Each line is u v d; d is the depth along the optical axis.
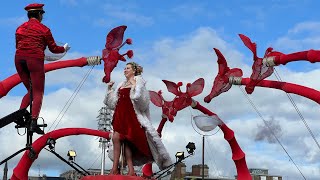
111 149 8.09
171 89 10.19
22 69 6.93
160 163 7.95
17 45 6.88
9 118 6.05
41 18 7.12
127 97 7.70
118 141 7.73
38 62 6.81
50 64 12.41
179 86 10.14
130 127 7.68
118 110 7.74
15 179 14.59
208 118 8.79
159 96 10.22
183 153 8.80
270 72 11.35
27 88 7.06
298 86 12.57
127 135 7.68
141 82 7.64
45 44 6.95
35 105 6.66
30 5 7.02
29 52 6.77
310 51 10.84
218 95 12.16
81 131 14.34
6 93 12.38
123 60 8.68
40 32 6.86
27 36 6.81
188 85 10.14
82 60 11.87
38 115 6.61
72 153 9.62
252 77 11.42
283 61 11.07
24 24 6.93
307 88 12.41
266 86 12.83
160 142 7.80
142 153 7.89
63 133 14.18
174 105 10.16
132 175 7.60
